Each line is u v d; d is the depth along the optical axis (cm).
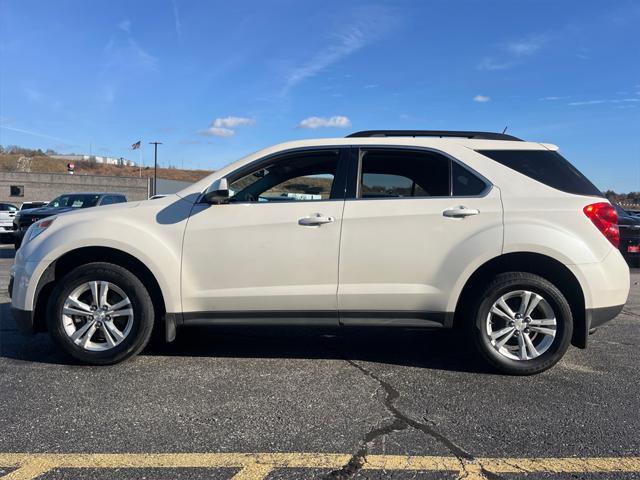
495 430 322
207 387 391
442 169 427
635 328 581
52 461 282
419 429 323
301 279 418
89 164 10869
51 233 431
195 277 421
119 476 268
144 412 346
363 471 274
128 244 416
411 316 420
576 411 351
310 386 395
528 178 420
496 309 412
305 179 440
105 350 426
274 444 303
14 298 432
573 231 404
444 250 409
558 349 407
